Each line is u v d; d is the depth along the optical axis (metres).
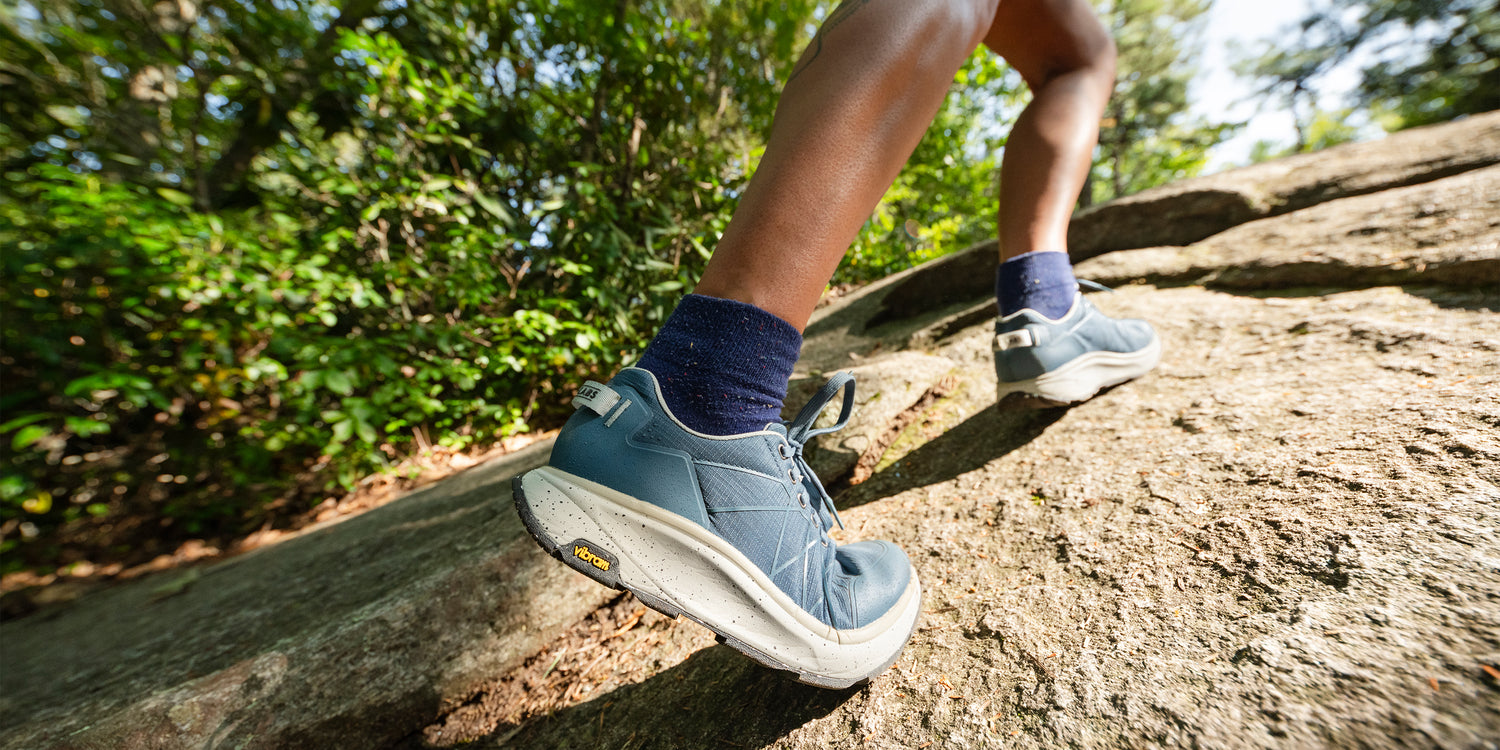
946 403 1.37
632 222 2.93
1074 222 2.10
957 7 0.58
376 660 0.90
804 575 0.59
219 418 3.05
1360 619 0.46
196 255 2.25
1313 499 0.63
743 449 0.58
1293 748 0.38
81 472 3.16
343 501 2.92
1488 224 1.13
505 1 2.96
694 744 0.65
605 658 0.90
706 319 0.57
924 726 0.55
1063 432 1.04
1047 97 1.03
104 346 3.11
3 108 3.19
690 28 3.25
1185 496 0.73
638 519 0.55
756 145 3.34
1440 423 0.67
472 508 1.61
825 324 2.56
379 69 2.34
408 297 2.82
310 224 3.21
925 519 0.94
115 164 3.27
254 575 1.86
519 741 0.79
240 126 3.57
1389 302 1.09
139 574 2.77
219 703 0.83
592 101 3.19
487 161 3.07
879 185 0.57
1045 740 0.47
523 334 2.66
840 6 0.57
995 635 0.62
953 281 2.25
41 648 1.86
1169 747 0.42
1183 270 1.61
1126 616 0.57
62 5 3.14
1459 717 0.36
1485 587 0.45
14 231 2.80
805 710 0.63
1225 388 0.98
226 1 3.30
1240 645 0.48
